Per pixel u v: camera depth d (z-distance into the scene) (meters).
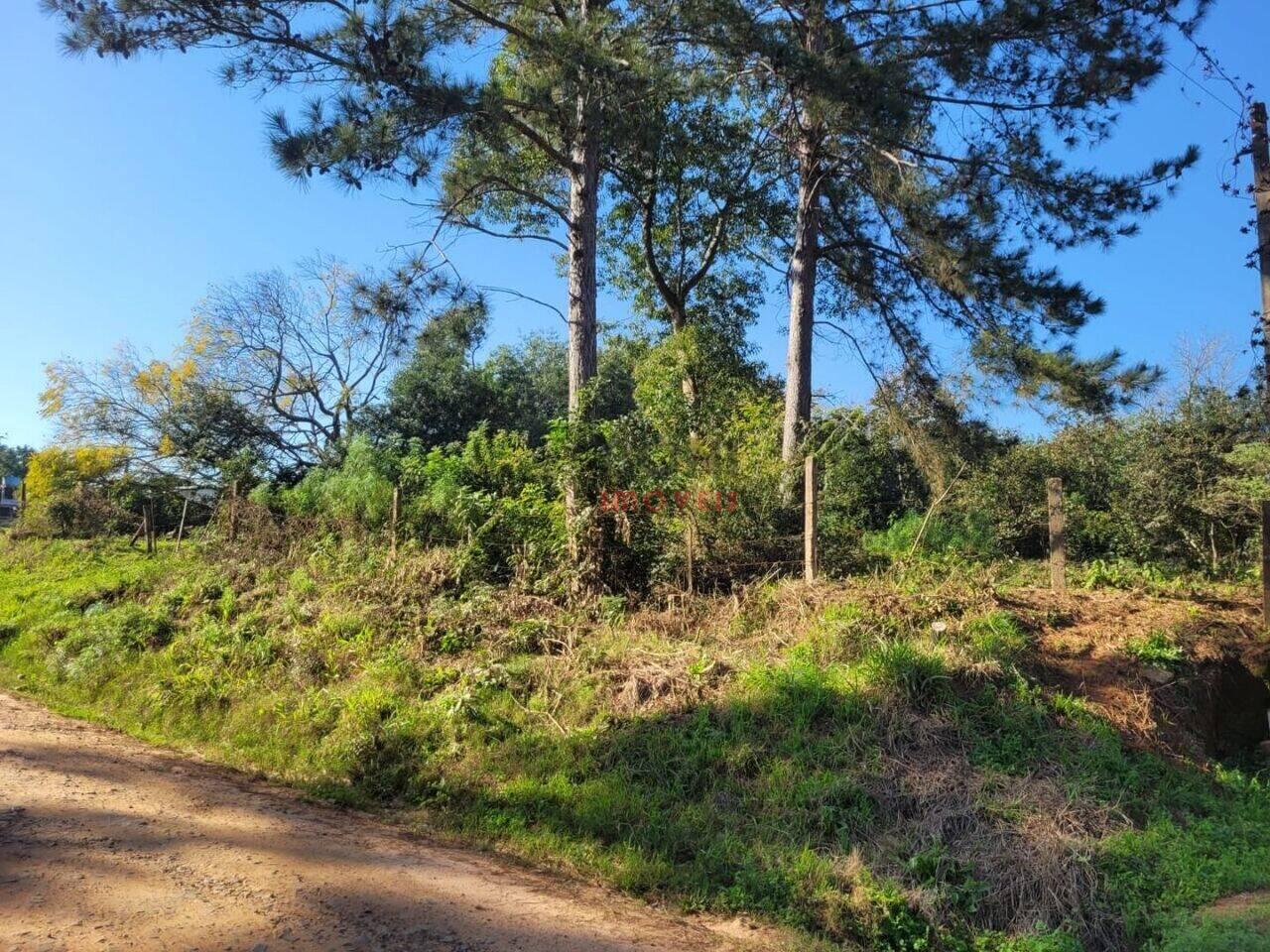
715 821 6.25
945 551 12.59
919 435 16.78
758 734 7.15
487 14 15.10
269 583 12.38
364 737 7.70
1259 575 12.15
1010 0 13.66
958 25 14.10
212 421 26.92
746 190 24.09
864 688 7.36
